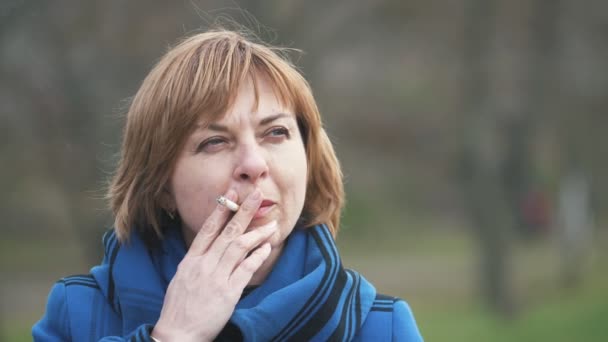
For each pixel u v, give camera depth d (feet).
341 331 14.33
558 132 150.41
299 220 16.07
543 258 161.68
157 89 14.94
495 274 117.50
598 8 127.85
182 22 79.00
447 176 220.02
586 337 91.81
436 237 194.08
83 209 74.74
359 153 226.58
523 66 129.49
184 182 14.75
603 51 134.72
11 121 91.40
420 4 115.65
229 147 14.62
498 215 118.52
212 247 14.35
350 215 196.44
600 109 154.92
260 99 14.64
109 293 15.70
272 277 15.05
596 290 124.06
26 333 92.43
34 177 178.81
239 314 14.01
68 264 164.45
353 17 86.89
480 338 94.84
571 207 139.33
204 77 14.48
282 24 78.48
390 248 184.14
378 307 15.39
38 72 73.36
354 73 174.91
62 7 74.54
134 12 78.43
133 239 15.88
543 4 121.39
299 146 15.10
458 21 118.93
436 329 100.73
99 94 73.00
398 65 156.87
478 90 117.19
